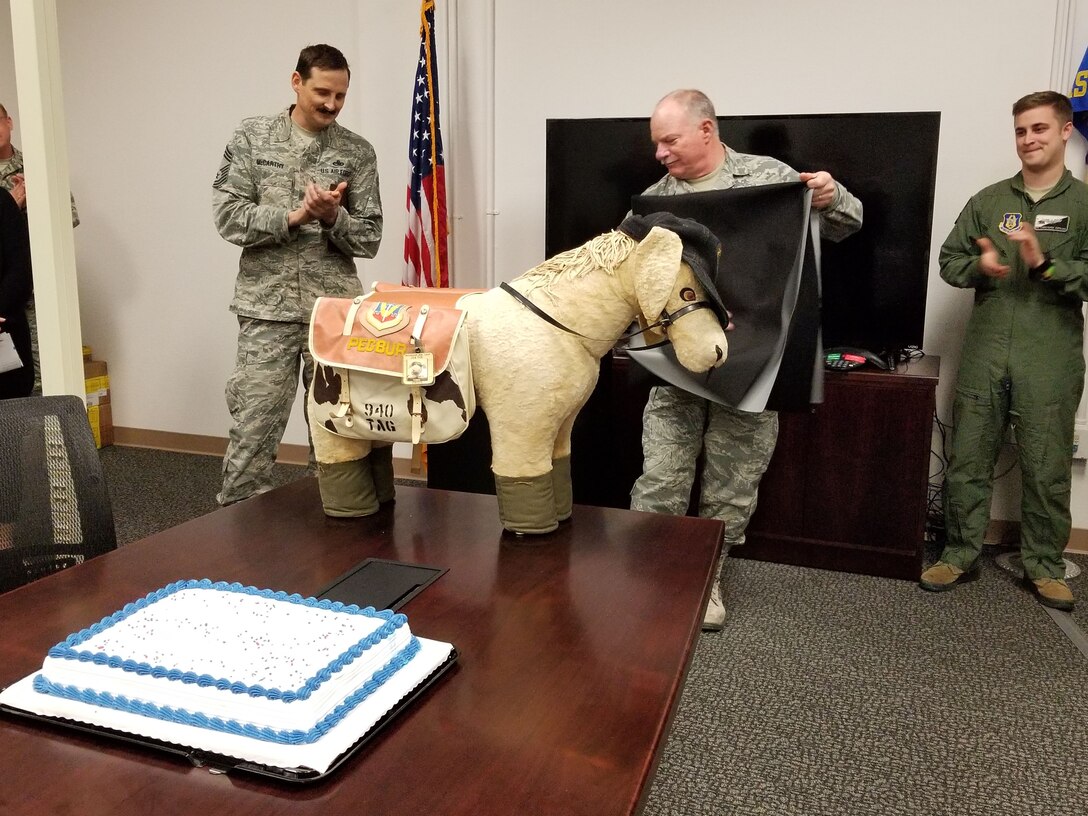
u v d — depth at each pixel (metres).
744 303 2.05
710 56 3.12
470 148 3.45
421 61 3.25
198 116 3.87
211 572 1.09
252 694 0.69
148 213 4.05
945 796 1.65
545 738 0.72
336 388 1.22
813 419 2.71
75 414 1.32
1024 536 2.64
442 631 0.93
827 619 2.43
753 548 2.85
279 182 2.61
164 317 4.13
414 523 1.30
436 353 1.16
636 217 1.21
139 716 0.71
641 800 0.66
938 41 2.88
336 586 1.05
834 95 3.01
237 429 2.66
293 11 3.63
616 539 1.24
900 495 2.67
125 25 3.90
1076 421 2.90
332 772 0.66
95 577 1.07
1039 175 2.48
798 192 1.99
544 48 3.31
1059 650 2.26
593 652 0.89
